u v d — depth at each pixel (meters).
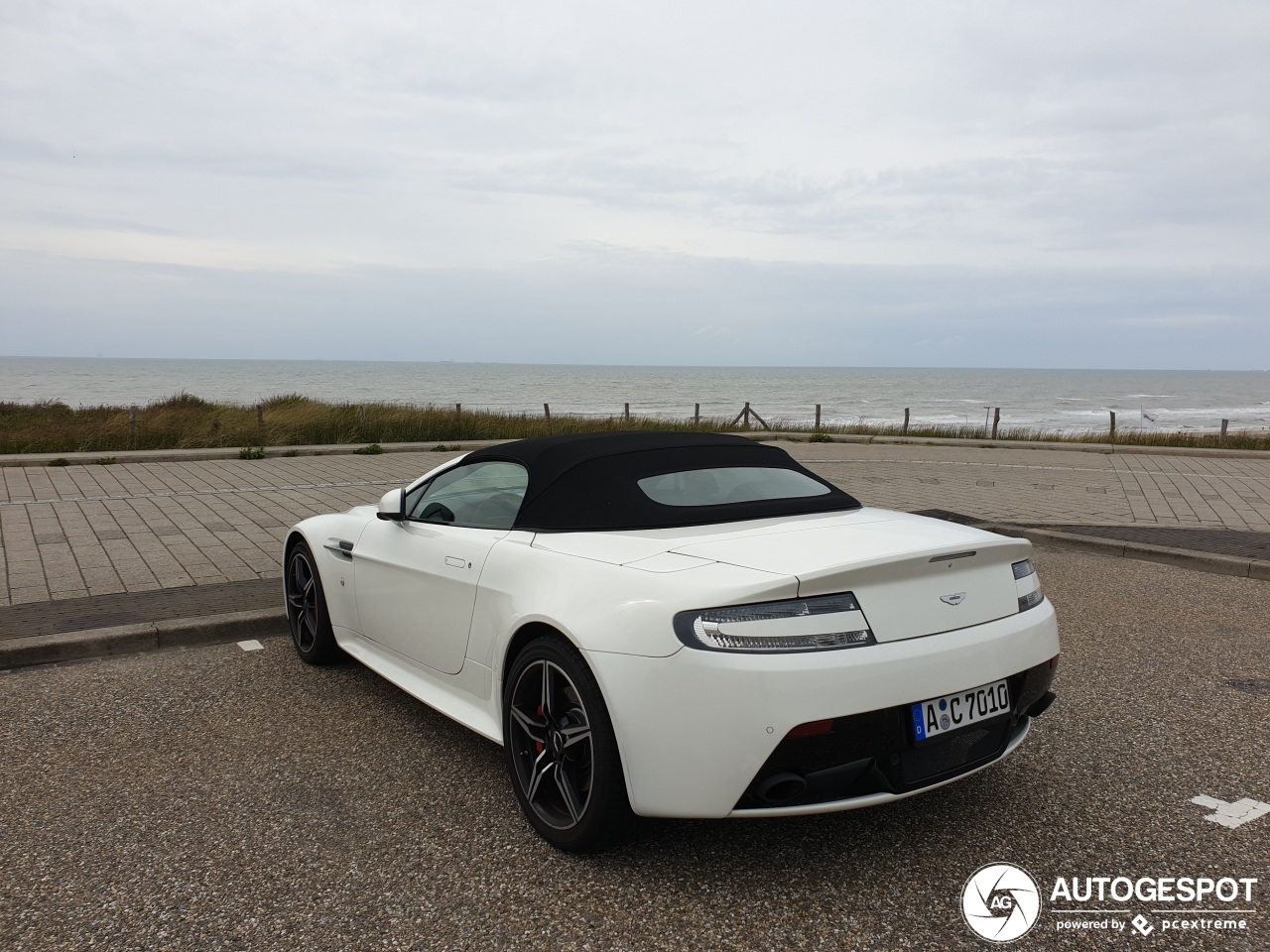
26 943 2.41
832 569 2.56
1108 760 3.65
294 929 2.47
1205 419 56.22
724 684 2.49
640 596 2.69
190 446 17.08
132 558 7.16
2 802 3.26
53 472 13.38
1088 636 5.43
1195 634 5.48
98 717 4.11
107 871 2.79
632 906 2.59
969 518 9.44
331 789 3.37
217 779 3.46
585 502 3.32
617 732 2.63
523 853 2.90
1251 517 9.61
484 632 3.32
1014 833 3.04
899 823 3.12
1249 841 2.99
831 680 2.50
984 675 2.78
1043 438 23.06
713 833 3.05
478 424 21.22
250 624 5.41
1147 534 8.41
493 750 3.77
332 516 4.80
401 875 2.76
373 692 4.46
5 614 5.49
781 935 2.45
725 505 3.36
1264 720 4.07
